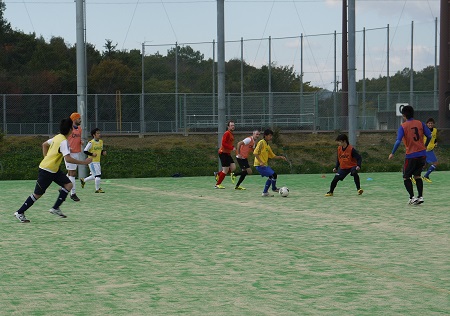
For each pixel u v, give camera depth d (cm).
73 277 809
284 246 1027
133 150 4034
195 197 1928
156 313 638
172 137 4338
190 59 6041
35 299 698
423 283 757
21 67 7512
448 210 1518
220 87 2942
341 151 1884
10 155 3866
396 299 684
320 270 836
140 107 4362
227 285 755
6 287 757
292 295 704
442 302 670
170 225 1295
